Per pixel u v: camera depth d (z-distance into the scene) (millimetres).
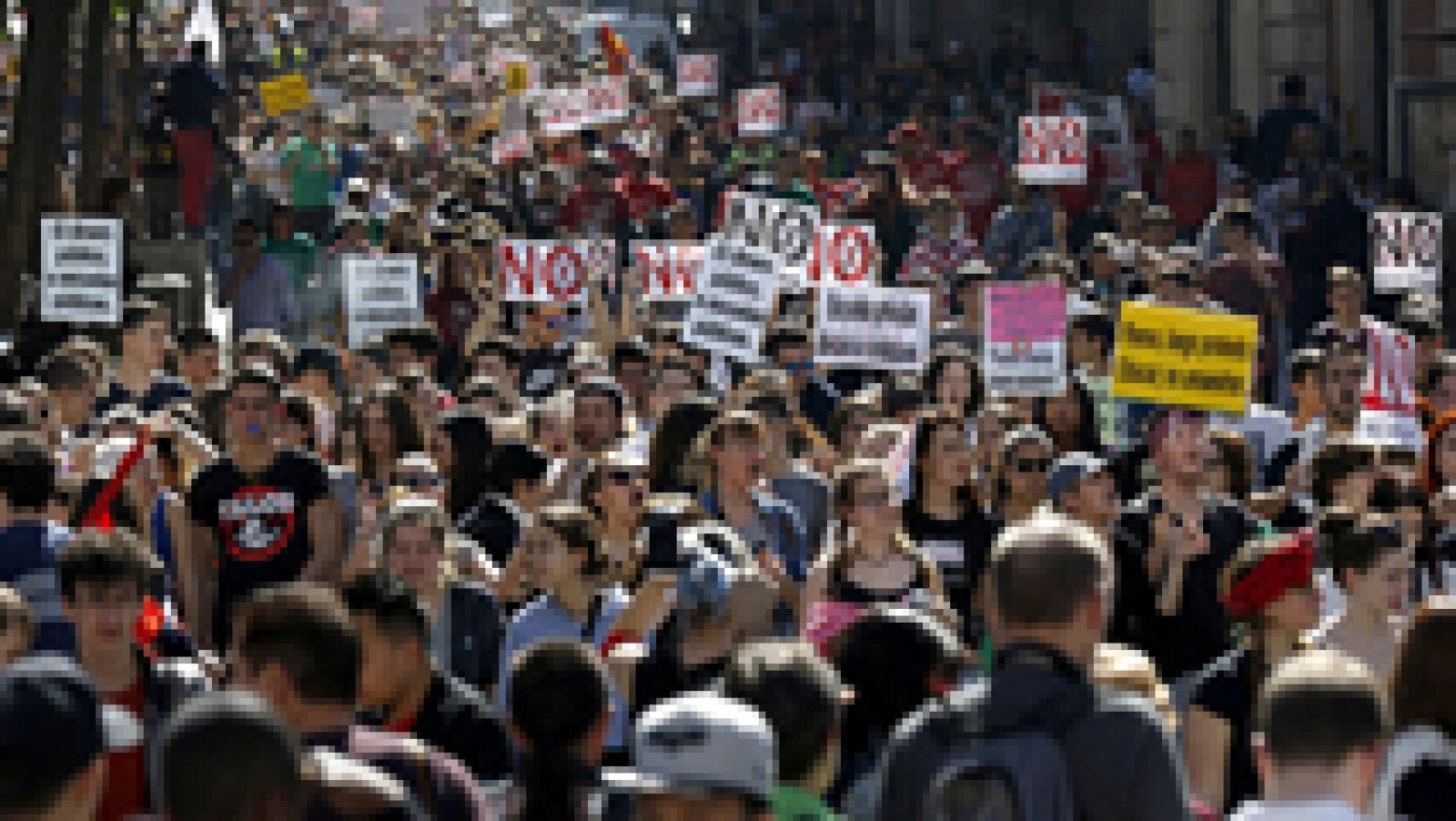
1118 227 62594
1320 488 25344
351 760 13633
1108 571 15016
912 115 97375
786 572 24672
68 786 12461
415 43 147500
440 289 46969
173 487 26266
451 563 21359
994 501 26344
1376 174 78500
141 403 34562
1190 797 16953
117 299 40000
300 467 23547
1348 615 20125
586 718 15414
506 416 33312
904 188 62344
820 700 15172
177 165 71625
